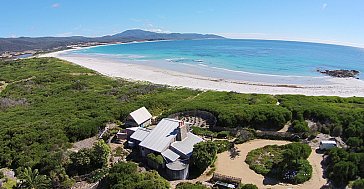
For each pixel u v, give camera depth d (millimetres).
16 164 55938
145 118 72688
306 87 114688
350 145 56625
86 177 50219
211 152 52875
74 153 53438
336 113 69625
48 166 51750
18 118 81000
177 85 119625
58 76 138750
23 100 102438
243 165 54062
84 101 94750
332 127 65000
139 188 44125
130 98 96375
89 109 85812
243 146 61688
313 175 49719
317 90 109500
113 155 58000
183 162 51969
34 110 88500
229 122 69438
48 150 59906
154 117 78500
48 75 141750
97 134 68625
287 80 129000
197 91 105125
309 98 89250
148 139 57844
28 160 55812
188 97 96750
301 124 65625
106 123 72375
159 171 52531
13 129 68125
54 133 65500
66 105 91625
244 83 121062
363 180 45156
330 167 49844
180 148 54781
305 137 63375
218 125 70500
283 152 56031
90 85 121000
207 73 146750
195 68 163375
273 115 69125
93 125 69000
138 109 74125
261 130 68188
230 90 109750
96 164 52719
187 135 58969
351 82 124312
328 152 55906
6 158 56938
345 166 47219
